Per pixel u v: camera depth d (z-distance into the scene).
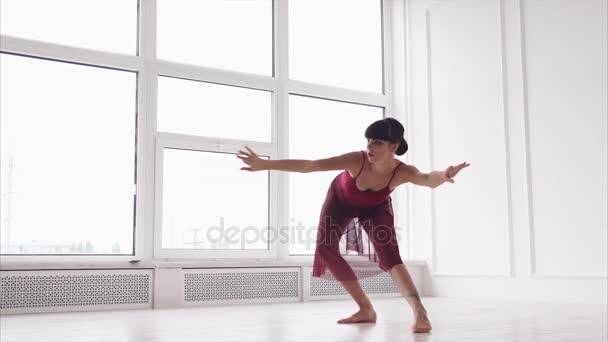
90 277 4.61
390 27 6.92
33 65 4.86
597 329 2.93
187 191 5.41
